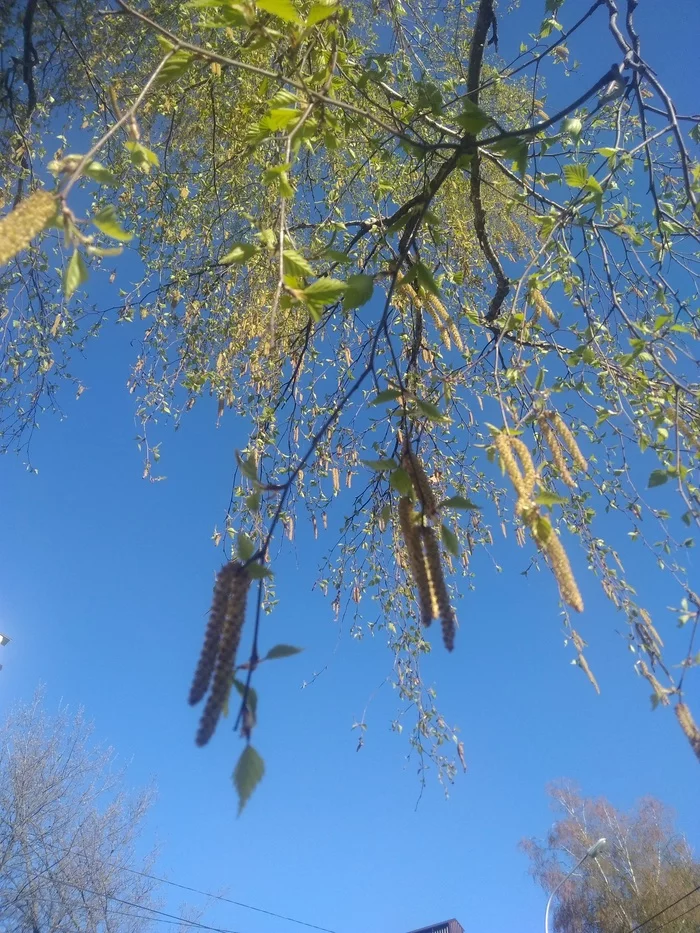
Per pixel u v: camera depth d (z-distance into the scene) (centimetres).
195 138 520
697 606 237
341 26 315
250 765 156
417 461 226
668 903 1677
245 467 189
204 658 167
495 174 554
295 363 434
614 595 329
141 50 515
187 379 467
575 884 1861
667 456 317
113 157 496
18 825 1066
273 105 259
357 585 470
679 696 229
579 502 372
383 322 251
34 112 494
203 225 485
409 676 457
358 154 479
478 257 534
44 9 509
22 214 166
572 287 321
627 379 322
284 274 225
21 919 1047
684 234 317
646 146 289
